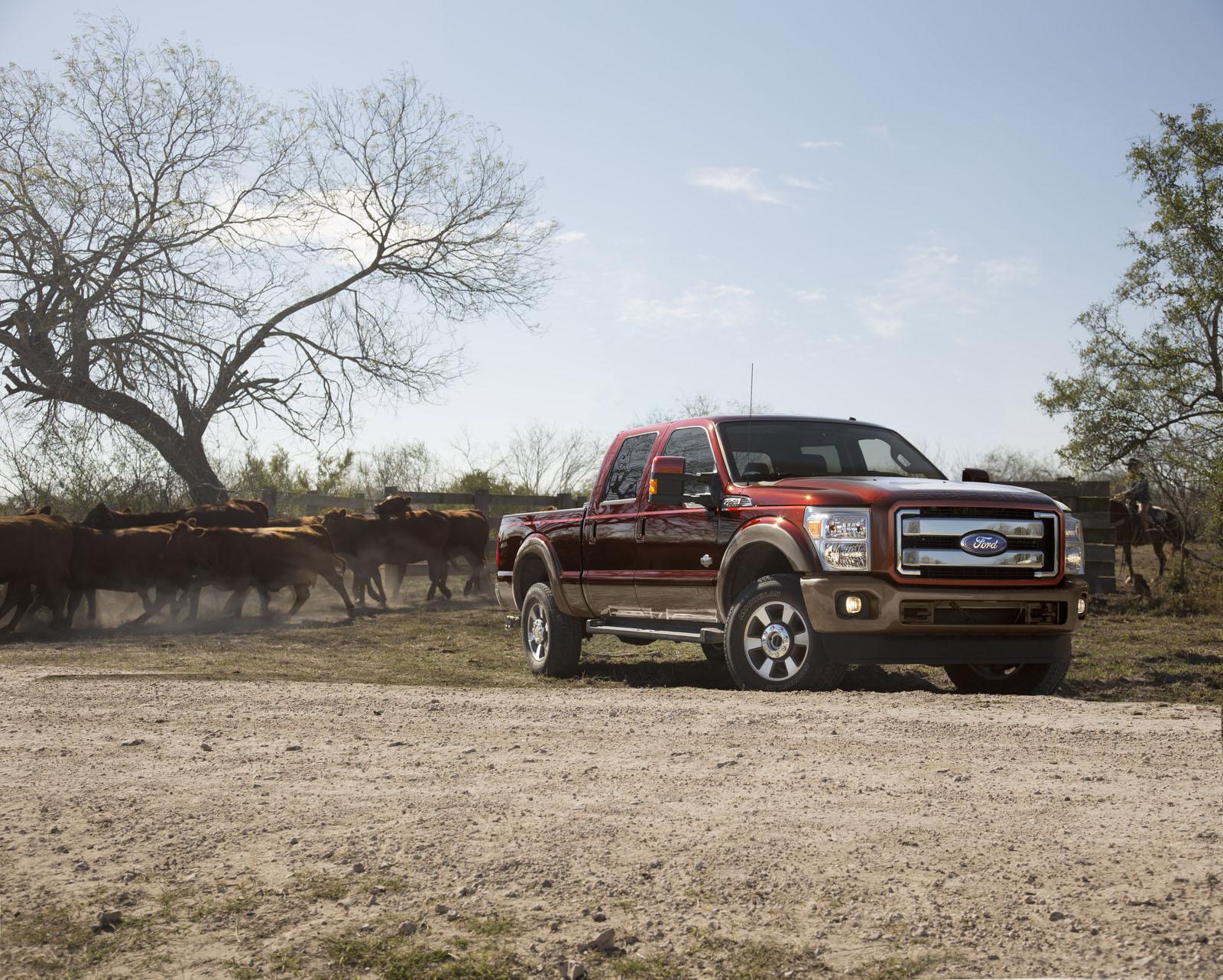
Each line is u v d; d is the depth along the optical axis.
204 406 22.47
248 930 3.56
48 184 21.27
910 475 9.30
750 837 4.28
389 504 18.42
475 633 14.23
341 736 6.37
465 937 3.47
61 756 5.89
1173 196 17.52
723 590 8.56
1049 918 3.44
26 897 3.84
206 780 5.32
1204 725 6.34
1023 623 7.91
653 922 3.54
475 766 5.54
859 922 3.48
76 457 20.45
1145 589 17.81
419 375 25.20
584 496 29.27
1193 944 3.21
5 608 14.36
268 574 15.41
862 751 5.70
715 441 9.05
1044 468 43.78
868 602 7.70
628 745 5.98
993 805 4.67
